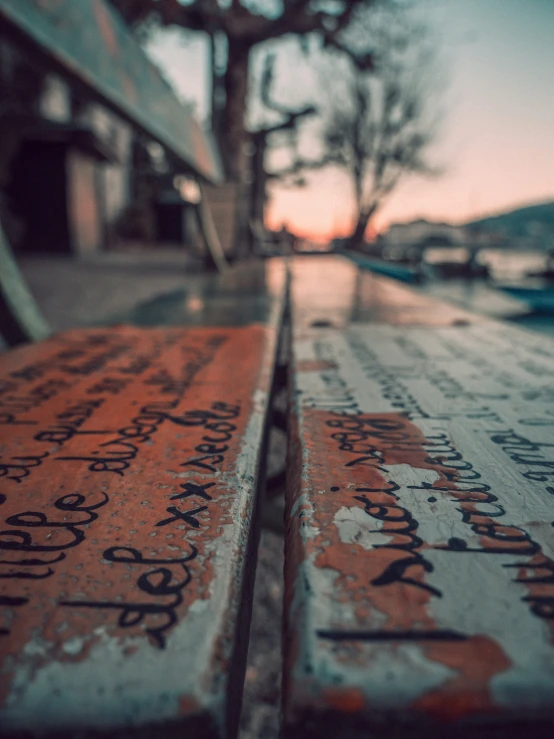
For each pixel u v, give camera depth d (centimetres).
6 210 1486
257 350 159
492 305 1089
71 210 1695
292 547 52
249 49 952
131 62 248
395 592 43
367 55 1189
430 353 159
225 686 35
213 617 41
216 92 1031
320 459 73
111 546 51
